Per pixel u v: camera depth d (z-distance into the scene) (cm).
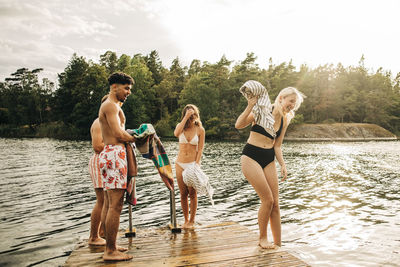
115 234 313
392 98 8331
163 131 5631
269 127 344
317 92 7412
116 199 311
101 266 294
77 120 5544
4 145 3042
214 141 4312
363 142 4216
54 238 500
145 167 1454
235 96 6012
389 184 1038
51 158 1825
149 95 6638
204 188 409
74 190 899
